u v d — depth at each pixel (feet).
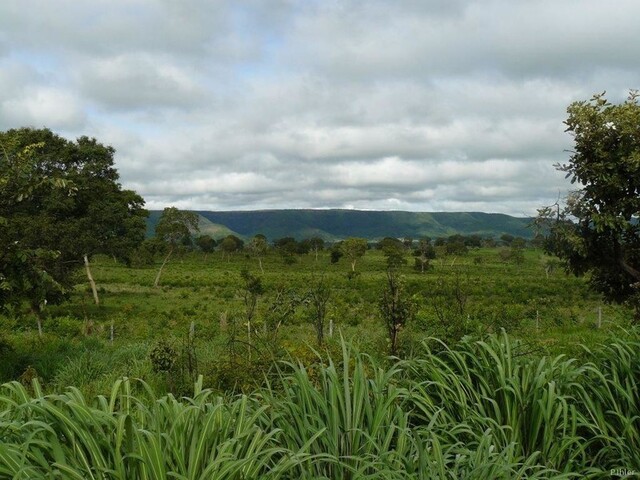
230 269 303.89
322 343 26.81
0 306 33.45
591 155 26.53
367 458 9.41
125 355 38.17
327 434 10.02
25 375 28.78
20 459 7.84
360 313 101.14
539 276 247.70
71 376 31.09
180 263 338.34
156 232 216.54
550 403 11.54
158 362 27.94
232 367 22.53
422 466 9.20
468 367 13.80
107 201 137.49
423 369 13.03
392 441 11.21
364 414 10.92
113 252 138.10
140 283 198.70
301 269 317.63
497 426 11.12
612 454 12.28
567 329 62.90
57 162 123.65
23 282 32.40
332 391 10.58
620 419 12.42
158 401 9.60
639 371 13.74
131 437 8.25
